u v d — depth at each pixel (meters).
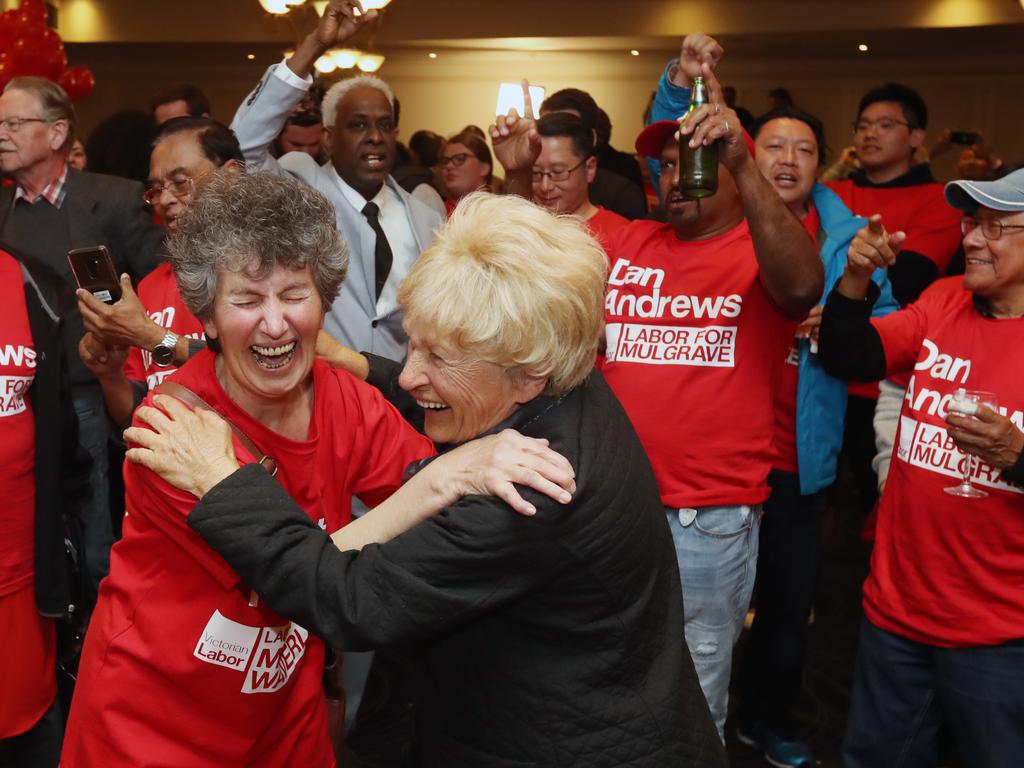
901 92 4.22
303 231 1.33
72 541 2.36
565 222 1.31
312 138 4.57
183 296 1.36
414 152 7.91
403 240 3.33
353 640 1.22
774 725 2.98
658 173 2.79
